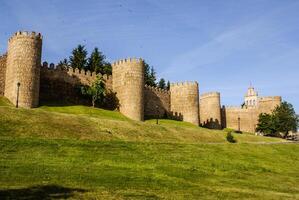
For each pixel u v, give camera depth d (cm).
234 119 11381
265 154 5053
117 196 2059
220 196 2344
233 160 4206
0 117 4378
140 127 5794
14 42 6600
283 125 10169
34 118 4700
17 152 3112
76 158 3198
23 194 1938
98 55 11800
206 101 11044
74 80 7919
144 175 2872
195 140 6072
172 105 9738
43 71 7462
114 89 8338
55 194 1988
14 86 6397
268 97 11362
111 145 3944
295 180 3516
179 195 2262
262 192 2656
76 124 4941
